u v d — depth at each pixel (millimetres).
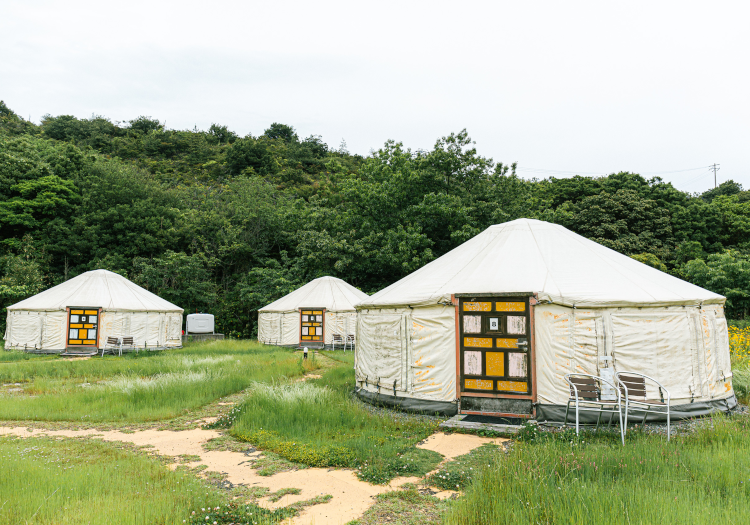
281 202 34562
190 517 4078
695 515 3713
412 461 5695
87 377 13148
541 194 39719
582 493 4148
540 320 7852
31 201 27484
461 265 9445
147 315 20188
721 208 38469
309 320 22203
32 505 4219
